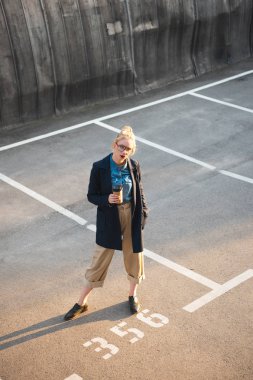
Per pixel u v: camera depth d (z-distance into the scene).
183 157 12.18
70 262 8.64
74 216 9.96
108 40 14.89
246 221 9.66
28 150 12.59
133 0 15.16
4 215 10.00
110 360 6.67
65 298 7.81
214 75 17.33
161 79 16.41
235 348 6.85
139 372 6.49
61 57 14.09
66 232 9.47
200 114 14.47
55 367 6.57
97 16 14.55
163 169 11.65
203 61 17.44
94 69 14.76
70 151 12.55
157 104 15.18
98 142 12.98
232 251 8.81
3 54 13.12
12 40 13.22
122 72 15.38
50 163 11.98
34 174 11.50
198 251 8.82
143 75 15.96
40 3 13.56
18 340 7.00
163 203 10.30
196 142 12.90
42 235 9.38
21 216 9.97
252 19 18.61
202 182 11.08
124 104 15.18
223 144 12.79
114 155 6.61
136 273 7.25
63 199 10.55
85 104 14.93
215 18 17.27
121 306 7.61
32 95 13.83
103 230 6.82
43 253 8.88
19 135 13.35
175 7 16.09
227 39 17.91
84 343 6.95
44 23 13.66
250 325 7.24
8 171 11.63
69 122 14.07
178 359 6.68
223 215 9.86
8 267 8.52
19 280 8.22
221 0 17.28
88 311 7.51
